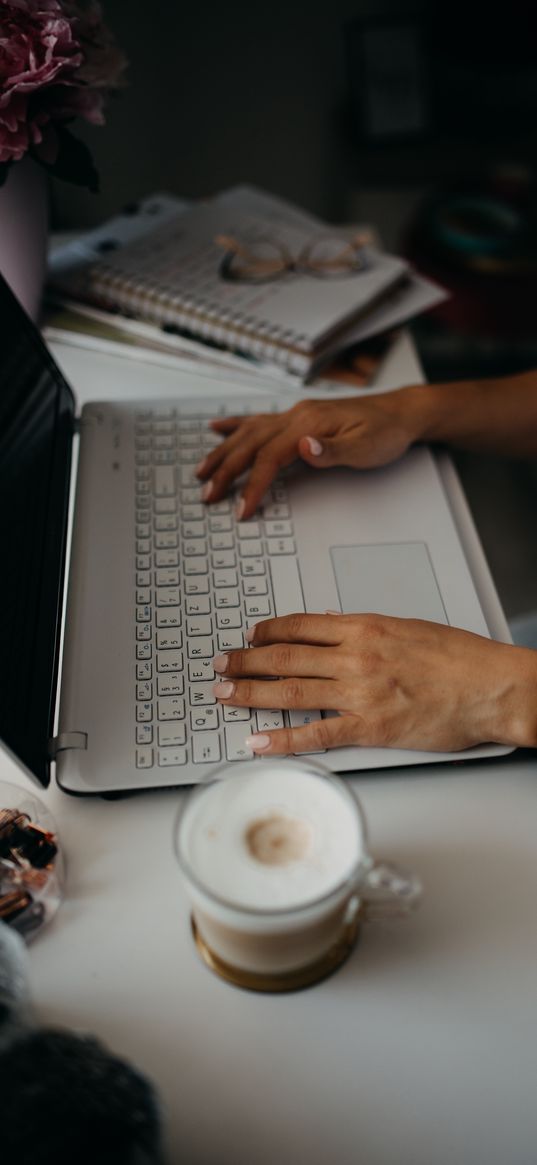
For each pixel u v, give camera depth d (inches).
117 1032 19.4
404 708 23.5
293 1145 18.1
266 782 19.3
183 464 31.9
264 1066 19.0
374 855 22.2
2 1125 14.6
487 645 24.8
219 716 24.2
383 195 83.7
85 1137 14.9
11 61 29.2
